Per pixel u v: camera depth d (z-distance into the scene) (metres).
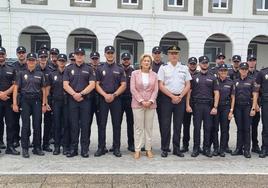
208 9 26.00
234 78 9.21
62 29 24.91
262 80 8.55
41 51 8.90
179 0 26.00
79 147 9.23
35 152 8.51
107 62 8.34
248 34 26.39
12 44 24.52
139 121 8.26
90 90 8.16
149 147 8.45
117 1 25.22
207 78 8.48
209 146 8.65
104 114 8.41
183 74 8.32
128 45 26.83
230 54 27.33
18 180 6.54
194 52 26.08
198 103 8.50
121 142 10.05
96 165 7.66
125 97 8.86
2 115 8.49
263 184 6.51
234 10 26.17
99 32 25.25
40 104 8.36
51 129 9.29
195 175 6.98
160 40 25.78
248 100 8.56
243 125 8.67
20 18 24.47
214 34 26.38
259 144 9.96
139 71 8.23
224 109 8.65
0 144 9.01
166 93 8.26
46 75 8.70
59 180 6.55
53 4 24.73
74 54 8.50
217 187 6.33
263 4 26.61
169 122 8.47
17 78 8.20
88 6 25.00
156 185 6.38
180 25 25.80
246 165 7.86
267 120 8.56
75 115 8.26
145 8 25.45
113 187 6.25
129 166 7.62
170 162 8.00
